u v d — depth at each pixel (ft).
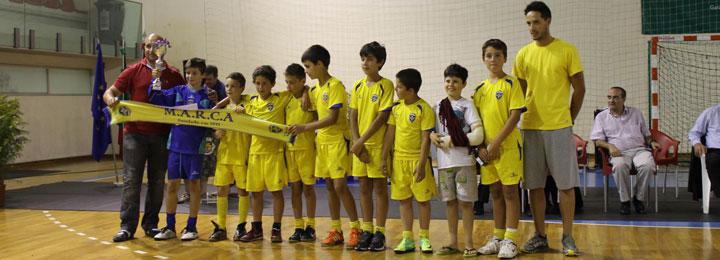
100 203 19.99
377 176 11.94
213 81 18.15
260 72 12.96
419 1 35.78
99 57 21.01
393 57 36.45
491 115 11.39
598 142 17.58
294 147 12.96
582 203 17.28
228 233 14.33
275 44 39.32
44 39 34.81
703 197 16.31
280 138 12.54
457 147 11.41
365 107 12.13
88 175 30.50
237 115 12.87
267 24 39.47
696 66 31.24
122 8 39.50
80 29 37.01
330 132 12.43
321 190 22.54
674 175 25.77
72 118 40.57
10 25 32.89
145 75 13.89
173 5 41.65
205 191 20.10
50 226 15.61
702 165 16.40
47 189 24.22
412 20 35.99
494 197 11.76
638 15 32.04
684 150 31.60
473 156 11.50
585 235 13.41
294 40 38.81
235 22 40.27
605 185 16.99
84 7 37.19
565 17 33.17
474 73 34.88
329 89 12.34
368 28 36.99
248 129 12.78
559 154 11.27
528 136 11.62
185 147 13.46
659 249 11.81
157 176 14.11
